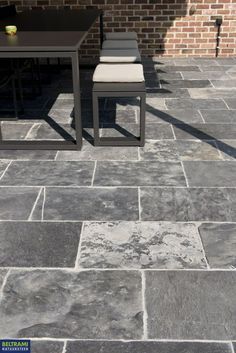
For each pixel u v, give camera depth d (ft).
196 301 6.22
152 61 20.56
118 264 6.97
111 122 13.00
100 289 6.45
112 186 9.33
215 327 5.78
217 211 8.38
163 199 8.80
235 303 6.18
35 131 12.43
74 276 6.72
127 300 6.23
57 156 10.82
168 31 20.65
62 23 13.47
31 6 20.34
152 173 9.88
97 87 10.85
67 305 6.16
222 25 20.36
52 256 7.18
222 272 6.79
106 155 10.84
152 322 5.86
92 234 7.73
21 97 13.78
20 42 10.39
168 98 15.20
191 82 17.07
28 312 6.05
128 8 20.21
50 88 16.83
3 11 15.66
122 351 5.43
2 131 12.48
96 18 14.73
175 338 5.62
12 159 10.70
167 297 6.29
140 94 10.68
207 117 13.33
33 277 6.72
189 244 7.43
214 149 11.10
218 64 19.75
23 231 7.84
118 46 15.31
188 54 21.11
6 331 5.75
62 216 8.27
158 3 20.04
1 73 13.21
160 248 7.34
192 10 20.10
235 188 9.21
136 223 8.03
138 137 11.66
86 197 8.92
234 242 7.48
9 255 7.22
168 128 12.52
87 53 21.09
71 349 5.47
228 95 15.38
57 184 9.46
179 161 10.46
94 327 5.79
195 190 9.14
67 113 13.97
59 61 19.49
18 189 9.27
